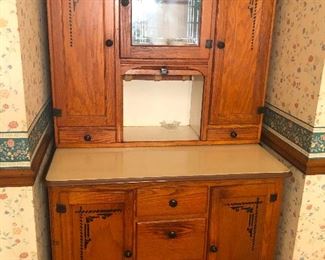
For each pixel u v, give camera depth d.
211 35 1.80
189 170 1.67
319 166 1.63
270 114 1.99
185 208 1.67
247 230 1.77
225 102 1.92
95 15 1.70
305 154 1.65
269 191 1.71
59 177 1.55
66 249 1.66
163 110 2.16
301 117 1.68
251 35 1.83
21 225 1.48
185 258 1.75
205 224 1.71
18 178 1.42
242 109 1.94
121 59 1.77
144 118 2.16
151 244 1.70
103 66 1.77
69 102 1.80
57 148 1.86
